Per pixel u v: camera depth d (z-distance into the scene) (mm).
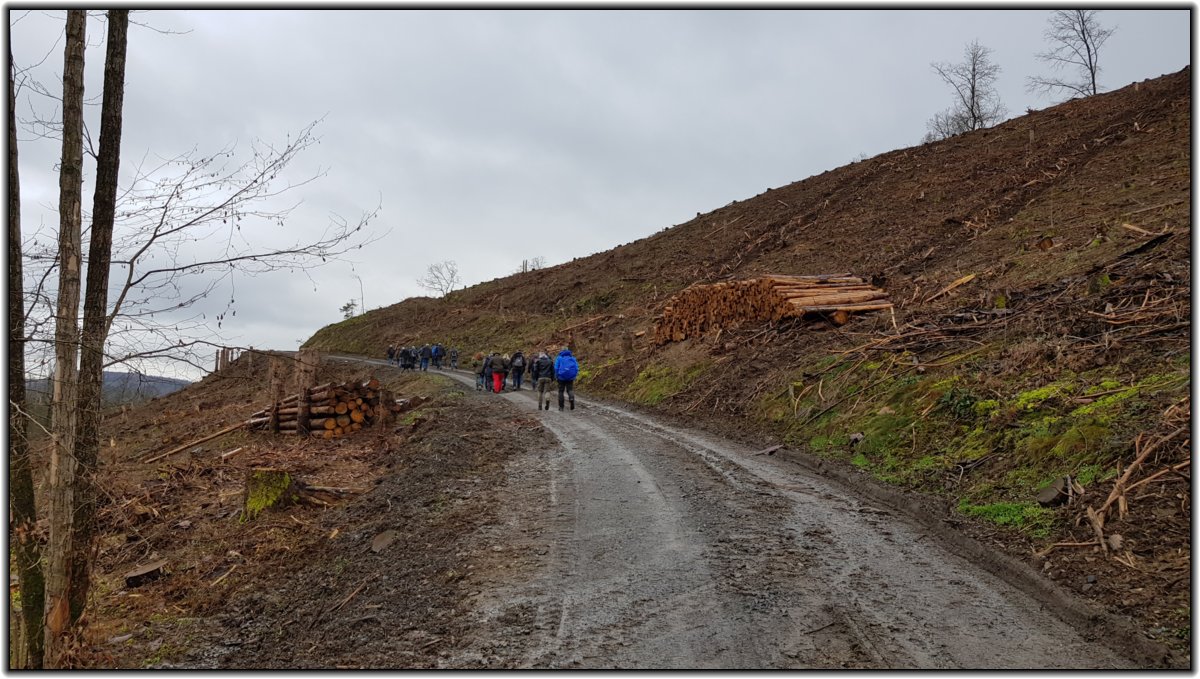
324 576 6363
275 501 8719
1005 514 5906
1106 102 38250
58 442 4637
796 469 8742
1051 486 5891
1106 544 4910
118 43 5285
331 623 5180
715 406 13430
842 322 15016
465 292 58344
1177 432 5516
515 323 39938
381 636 4754
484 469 9227
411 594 5391
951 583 4977
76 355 4746
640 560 5648
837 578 5117
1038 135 36625
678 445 10539
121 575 7160
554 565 5648
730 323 17922
